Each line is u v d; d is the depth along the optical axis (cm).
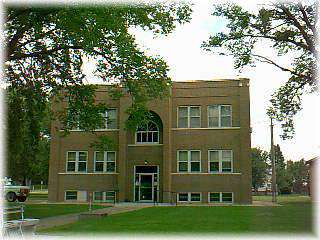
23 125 2816
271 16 2239
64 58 2370
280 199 5012
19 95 2577
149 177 3644
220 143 3591
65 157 3853
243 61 2291
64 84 2477
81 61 2383
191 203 3528
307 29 2225
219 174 3553
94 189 3756
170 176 3600
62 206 3014
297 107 2459
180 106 3700
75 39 2188
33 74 2434
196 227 1502
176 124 3691
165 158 3594
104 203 3544
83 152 3828
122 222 1711
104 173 3756
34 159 3734
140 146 3688
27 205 3122
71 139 3859
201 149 3616
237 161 3547
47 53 2280
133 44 2197
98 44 2048
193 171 3609
